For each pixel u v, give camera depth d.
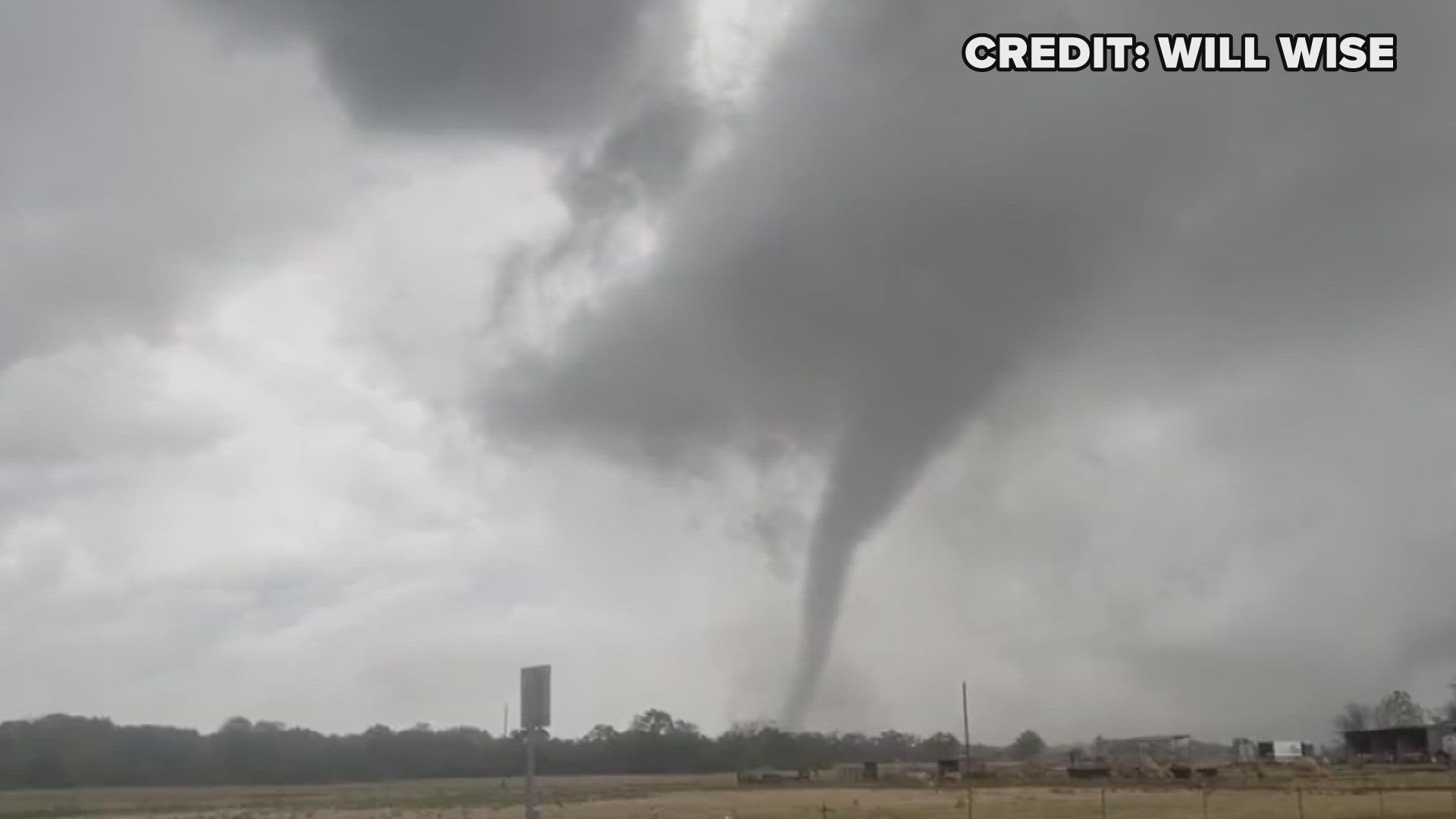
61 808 115.38
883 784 137.12
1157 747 164.75
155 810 107.88
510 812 88.38
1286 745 158.25
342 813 93.75
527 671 20.97
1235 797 81.69
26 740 176.75
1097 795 93.50
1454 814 58.59
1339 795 80.25
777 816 74.69
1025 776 139.12
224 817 90.00
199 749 196.50
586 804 98.94
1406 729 142.62
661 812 81.38
